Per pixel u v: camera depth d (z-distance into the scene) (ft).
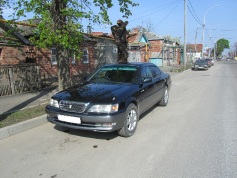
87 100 15.76
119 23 37.27
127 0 30.55
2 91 30.53
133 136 17.30
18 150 15.06
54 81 46.96
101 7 25.45
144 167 12.78
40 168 12.76
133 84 19.17
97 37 65.41
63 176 11.94
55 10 23.54
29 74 34.24
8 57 42.88
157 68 25.62
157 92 23.35
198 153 14.47
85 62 64.85
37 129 18.92
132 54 89.15
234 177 11.77
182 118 22.11
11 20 24.94
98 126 15.44
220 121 21.15
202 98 32.32
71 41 22.76
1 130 17.03
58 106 16.80
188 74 76.69
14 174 12.19
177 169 12.56
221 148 15.21
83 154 14.38
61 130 18.58
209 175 11.96
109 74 21.07
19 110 22.72
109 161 13.47
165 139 16.75
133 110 17.65
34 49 48.24
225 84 48.57
